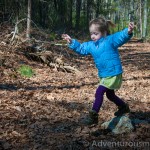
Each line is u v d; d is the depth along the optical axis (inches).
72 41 236.5
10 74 472.4
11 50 596.7
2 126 256.7
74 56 802.2
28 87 418.6
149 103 336.8
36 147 216.8
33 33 845.8
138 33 2519.7
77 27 1699.1
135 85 450.3
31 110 305.6
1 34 695.7
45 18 1373.0
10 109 305.1
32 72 494.3
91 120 240.1
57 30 1374.3
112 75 232.5
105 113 295.0
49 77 496.7
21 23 781.9
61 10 1487.5
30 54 603.2
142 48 1312.7
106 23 233.6
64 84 452.1
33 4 1239.5
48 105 327.6
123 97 369.7
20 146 220.4
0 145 221.3
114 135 237.6
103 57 231.9
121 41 228.2
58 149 214.5
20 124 262.2
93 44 236.4
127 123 244.5
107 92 249.1
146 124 258.2
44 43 714.2
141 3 2453.2
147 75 559.2
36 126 259.9
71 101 348.8
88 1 1914.4
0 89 393.7
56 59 586.6
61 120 276.5
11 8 860.0
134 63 768.3
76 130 249.4
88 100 356.2
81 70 613.9
